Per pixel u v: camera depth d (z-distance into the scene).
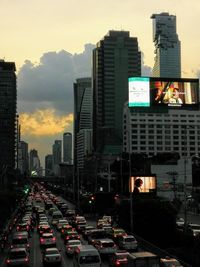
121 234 52.72
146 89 170.00
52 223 82.62
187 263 36.03
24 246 45.22
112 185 169.12
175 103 170.75
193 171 149.88
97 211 106.25
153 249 45.03
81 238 60.50
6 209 96.62
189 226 64.44
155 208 57.56
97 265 31.47
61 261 40.25
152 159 166.50
